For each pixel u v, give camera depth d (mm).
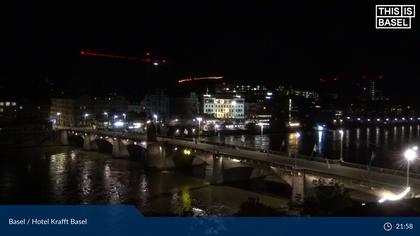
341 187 57656
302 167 72250
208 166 97562
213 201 76562
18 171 108062
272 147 171500
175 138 136000
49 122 177000
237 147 105000
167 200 77375
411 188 54375
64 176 102000
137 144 125688
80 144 175875
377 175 65375
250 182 94875
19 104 196375
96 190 86375
